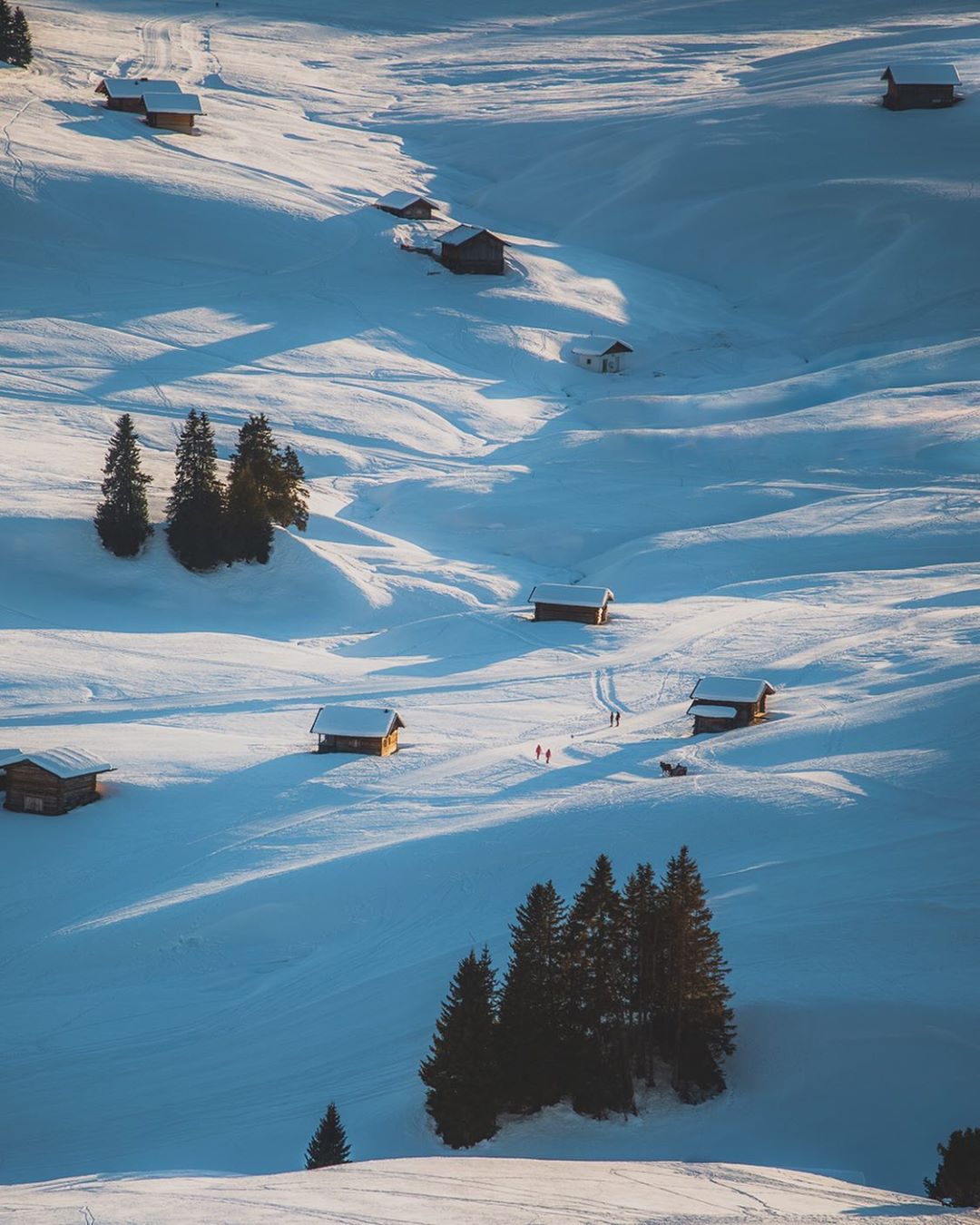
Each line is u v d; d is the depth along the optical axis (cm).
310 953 17325
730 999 14262
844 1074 13162
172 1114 13638
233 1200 8906
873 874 16838
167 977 17012
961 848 17350
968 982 14188
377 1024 15150
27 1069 14838
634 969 13700
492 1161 10950
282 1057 14700
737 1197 9731
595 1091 13075
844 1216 8688
